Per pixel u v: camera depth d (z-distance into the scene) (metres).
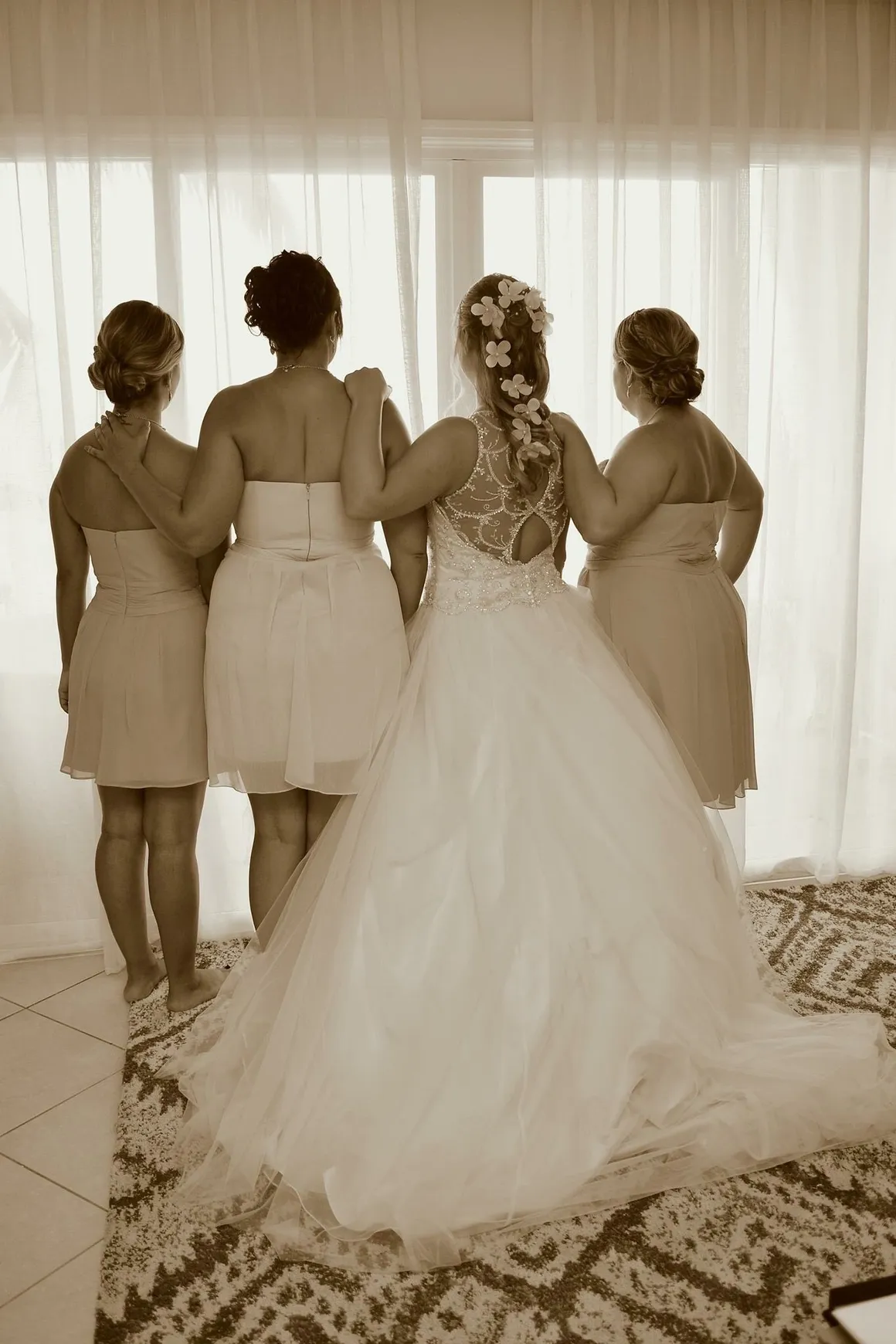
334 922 2.24
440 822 2.20
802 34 3.41
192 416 3.21
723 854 2.57
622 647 2.74
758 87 3.39
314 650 2.43
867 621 3.75
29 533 3.20
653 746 2.41
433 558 2.44
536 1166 2.03
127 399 2.52
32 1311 1.88
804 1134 2.19
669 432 2.64
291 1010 2.23
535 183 3.30
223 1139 2.19
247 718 2.47
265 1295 1.88
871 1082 2.27
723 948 2.40
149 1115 2.44
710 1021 2.26
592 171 3.28
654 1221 2.03
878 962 3.11
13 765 3.28
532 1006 2.10
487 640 2.33
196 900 2.90
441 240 3.37
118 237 3.14
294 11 3.11
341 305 2.49
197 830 2.98
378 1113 2.04
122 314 2.53
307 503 2.43
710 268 3.40
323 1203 2.04
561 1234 2.00
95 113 3.03
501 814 2.19
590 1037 2.14
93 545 2.71
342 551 2.47
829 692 3.70
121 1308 1.86
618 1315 1.81
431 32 3.23
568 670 2.35
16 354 3.14
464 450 2.31
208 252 3.16
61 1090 2.58
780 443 3.59
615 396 3.43
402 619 2.52
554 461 2.41
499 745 2.24
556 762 2.26
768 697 3.70
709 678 2.76
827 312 3.58
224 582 2.50
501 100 3.29
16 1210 2.15
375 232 3.24
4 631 3.23
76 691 2.77
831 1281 1.88
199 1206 2.11
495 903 2.14
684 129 3.36
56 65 3.02
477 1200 2.00
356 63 3.16
